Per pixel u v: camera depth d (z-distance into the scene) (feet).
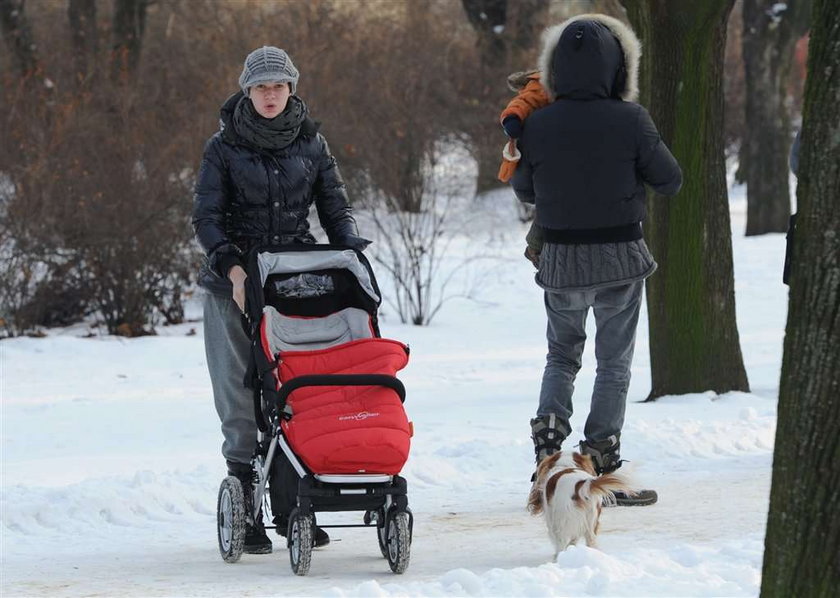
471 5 371.35
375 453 62.49
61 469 103.50
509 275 270.26
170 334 207.51
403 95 269.85
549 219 77.92
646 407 119.44
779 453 43.16
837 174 41.45
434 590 55.98
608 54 76.69
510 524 78.84
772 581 43.34
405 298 221.66
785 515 42.86
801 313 42.39
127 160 208.23
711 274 126.11
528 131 78.13
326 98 260.62
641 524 75.56
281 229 71.97
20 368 175.52
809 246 42.14
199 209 70.44
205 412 138.31
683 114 123.65
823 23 41.86
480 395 141.08
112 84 233.55
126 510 85.46
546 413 78.79
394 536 64.69
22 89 223.30
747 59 344.49
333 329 69.21
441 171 307.78
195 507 88.17
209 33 311.27
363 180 242.37
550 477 66.08
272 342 66.74
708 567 59.77
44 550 76.28
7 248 201.36
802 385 42.32
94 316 216.54
